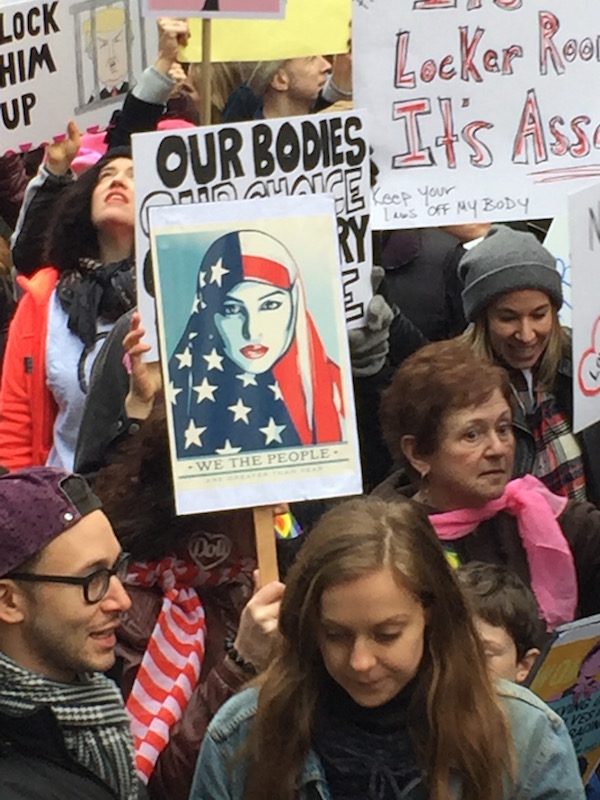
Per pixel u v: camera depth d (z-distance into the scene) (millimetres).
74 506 2664
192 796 2736
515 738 2613
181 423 3232
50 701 2633
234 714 2713
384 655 2523
